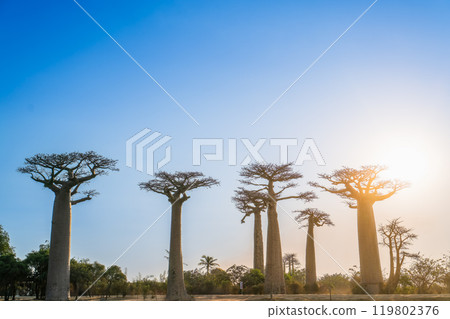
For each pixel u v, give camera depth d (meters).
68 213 28.08
